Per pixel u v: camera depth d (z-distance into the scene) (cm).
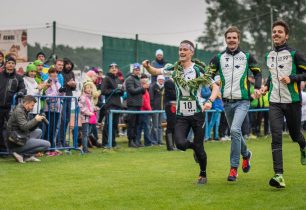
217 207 609
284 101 727
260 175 842
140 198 662
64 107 1194
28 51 1684
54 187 740
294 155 1127
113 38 1808
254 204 623
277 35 733
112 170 909
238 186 742
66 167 948
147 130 1400
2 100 1097
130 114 1354
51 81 1175
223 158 1084
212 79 747
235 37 771
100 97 1484
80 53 1722
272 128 719
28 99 1030
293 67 728
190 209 601
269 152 1200
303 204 622
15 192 704
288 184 754
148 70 767
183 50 744
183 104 741
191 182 780
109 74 1323
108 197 669
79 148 1212
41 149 1052
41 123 1159
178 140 729
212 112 1545
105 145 1314
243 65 773
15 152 1033
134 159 1077
